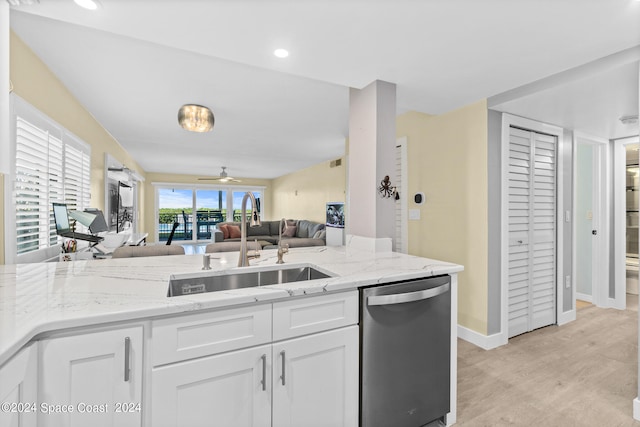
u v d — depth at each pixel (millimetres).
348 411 1404
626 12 1476
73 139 2979
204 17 1551
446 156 2990
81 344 933
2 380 743
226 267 1684
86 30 1946
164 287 1254
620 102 2449
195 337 1081
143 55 2270
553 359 2453
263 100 3174
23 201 2053
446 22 1586
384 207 2305
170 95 3031
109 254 2746
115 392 980
